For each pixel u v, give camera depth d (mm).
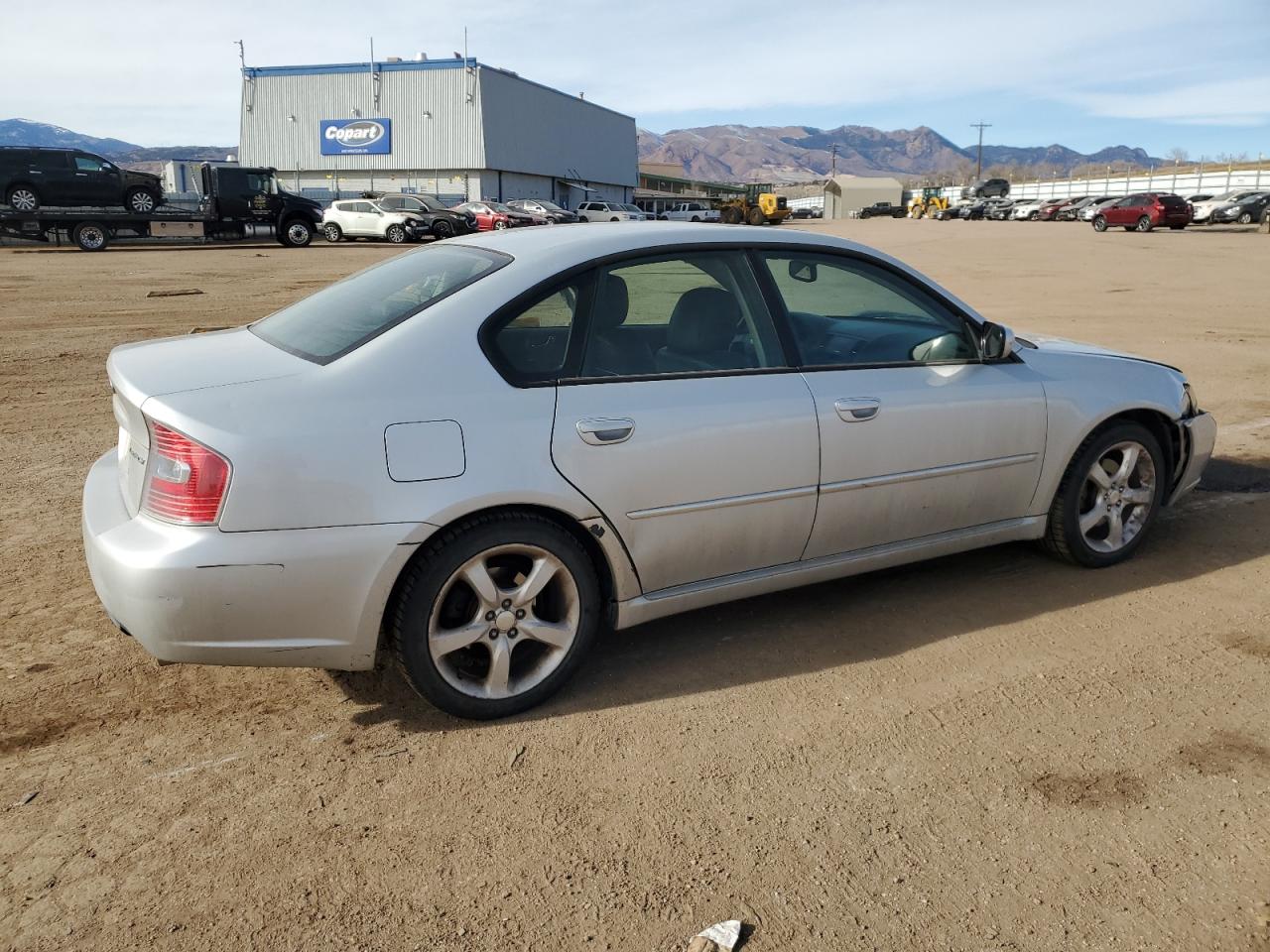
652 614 3447
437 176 58562
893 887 2414
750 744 3049
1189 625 3871
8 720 3180
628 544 3283
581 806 2738
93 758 2979
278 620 2854
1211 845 2562
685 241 3521
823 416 3553
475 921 2309
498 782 2854
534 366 3172
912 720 3180
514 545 3094
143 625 2799
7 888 2416
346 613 2906
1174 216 38688
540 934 2266
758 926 2281
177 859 2523
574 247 3359
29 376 8992
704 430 3330
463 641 3092
